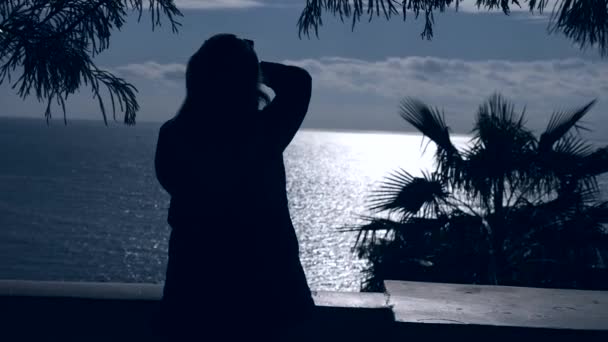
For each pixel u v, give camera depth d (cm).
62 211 12450
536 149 947
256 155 241
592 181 950
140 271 7744
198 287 235
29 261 8119
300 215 12381
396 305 334
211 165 239
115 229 10619
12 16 434
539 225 948
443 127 950
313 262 7744
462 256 933
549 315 328
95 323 329
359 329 328
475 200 970
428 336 312
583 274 916
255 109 246
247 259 236
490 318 320
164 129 249
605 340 307
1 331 327
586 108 942
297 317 238
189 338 235
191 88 244
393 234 983
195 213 239
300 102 248
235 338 233
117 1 449
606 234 930
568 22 410
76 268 7800
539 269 925
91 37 447
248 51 245
